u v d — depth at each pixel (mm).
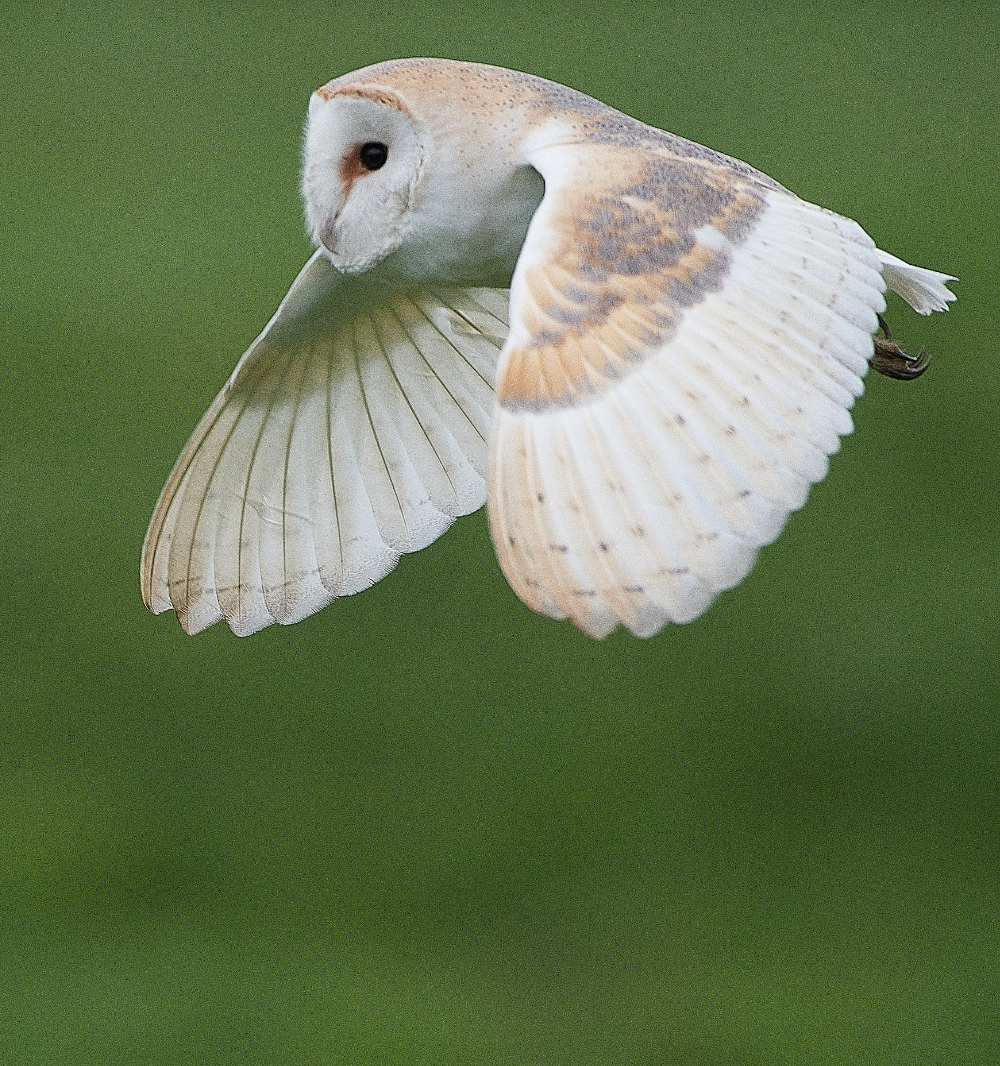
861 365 5488
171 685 14133
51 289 18906
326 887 12633
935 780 13039
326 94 6805
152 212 20375
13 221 20016
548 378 5270
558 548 5031
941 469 15812
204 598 7508
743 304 5469
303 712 13797
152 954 12078
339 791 13234
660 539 5008
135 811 13156
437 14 24047
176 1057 11477
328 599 7547
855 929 12234
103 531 15461
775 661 14070
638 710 13742
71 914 12516
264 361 7301
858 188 20234
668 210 5656
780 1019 11578
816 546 15070
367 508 7543
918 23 23594
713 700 13695
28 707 13977
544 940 12180
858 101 21953
